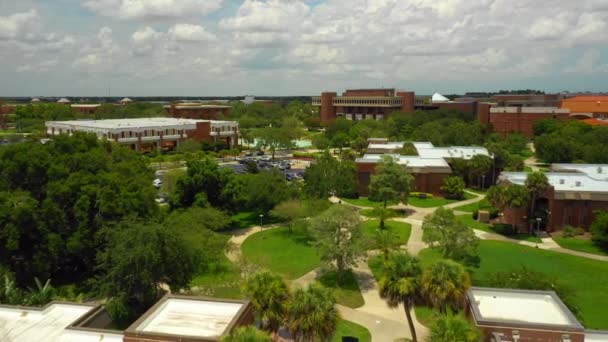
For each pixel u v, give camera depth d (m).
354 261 56.31
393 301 36.06
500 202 78.56
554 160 132.12
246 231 77.94
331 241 54.09
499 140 157.88
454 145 148.25
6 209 50.34
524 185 77.75
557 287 41.38
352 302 50.78
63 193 54.97
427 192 104.19
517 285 41.84
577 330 30.09
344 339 41.34
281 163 141.88
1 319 36.62
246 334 25.84
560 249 69.25
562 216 76.69
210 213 70.00
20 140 162.25
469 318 33.56
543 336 30.38
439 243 58.62
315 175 87.12
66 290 50.31
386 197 84.94
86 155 65.25
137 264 42.44
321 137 180.62
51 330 35.19
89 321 36.34
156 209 63.09
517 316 33.06
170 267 45.25
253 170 109.12
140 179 68.00
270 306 33.53
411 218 85.88
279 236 74.75
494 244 71.31
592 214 76.00
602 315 47.25
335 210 55.47
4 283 43.75
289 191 80.38
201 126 168.38
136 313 43.12
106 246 50.91
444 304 34.09
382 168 87.56
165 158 138.75
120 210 54.81
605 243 68.94
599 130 146.12
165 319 33.34
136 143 149.50
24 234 51.81
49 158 61.34
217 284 50.31
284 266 61.88
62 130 164.38
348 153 135.50
